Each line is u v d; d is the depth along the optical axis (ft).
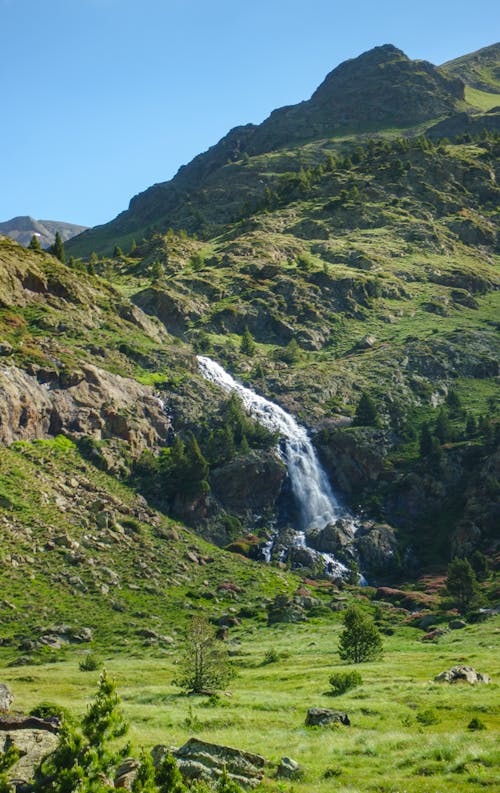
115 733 72.49
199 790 70.23
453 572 310.65
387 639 272.51
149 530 352.49
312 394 517.14
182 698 163.94
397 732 111.04
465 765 84.48
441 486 433.48
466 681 158.20
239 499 420.36
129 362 479.82
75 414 393.29
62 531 306.55
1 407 349.20
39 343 428.15
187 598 300.81
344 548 400.47
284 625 287.28
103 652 233.14
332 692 162.61
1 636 232.32
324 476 456.86
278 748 105.19
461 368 566.77
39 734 84.33
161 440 431.84
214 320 617.21
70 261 611.47
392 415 500.74
